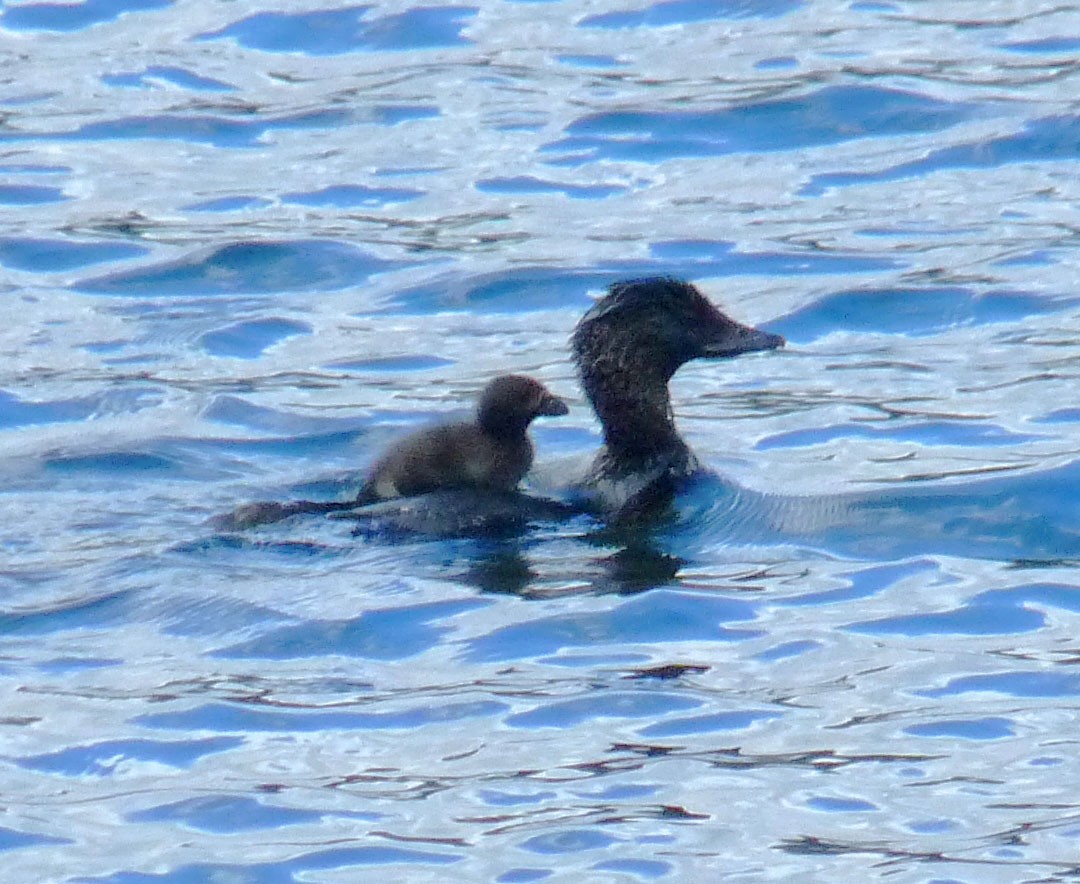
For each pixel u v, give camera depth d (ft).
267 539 40.14
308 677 34.88
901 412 48.73
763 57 73.26
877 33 75.46
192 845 29.91
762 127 67.92
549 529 40.96
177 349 54.29
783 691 34.30
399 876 29.04
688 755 32.17
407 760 32.17
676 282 44.73
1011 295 55.83
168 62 74.33
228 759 32.30
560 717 33.45
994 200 62.39
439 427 43.29
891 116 68.23
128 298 57.77
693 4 78.64
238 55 75.05
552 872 29.09
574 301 56.90
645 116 69.00
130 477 45.32
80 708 33.86
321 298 57.72
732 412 49.32
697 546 40.42
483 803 30.89
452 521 40.68
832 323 55.06
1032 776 31.45
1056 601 37.73
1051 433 46.62
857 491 43.21
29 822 30.53
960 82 70.44
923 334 54.19
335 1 78.84
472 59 74.23
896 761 31.99
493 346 54.29
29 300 57.67
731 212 62.23
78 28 77.82
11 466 45.83
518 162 66.08
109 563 39.34
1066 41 73.92
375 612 37.04
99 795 31.32
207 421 49.16
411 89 71.82
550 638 36.14
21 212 63.36
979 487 43.09
